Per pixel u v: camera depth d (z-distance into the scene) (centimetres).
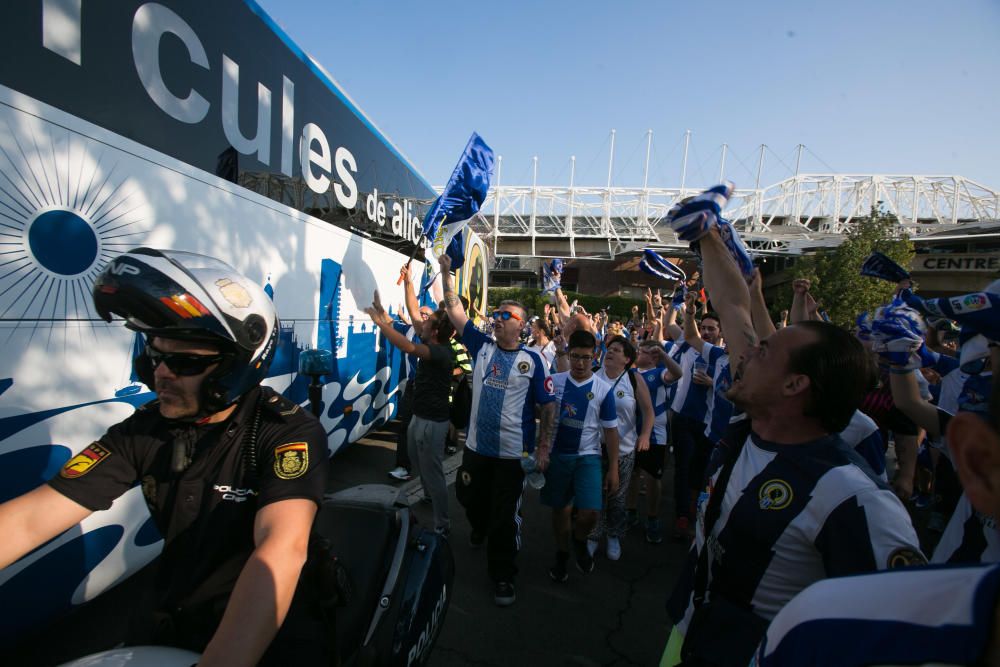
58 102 210
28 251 201
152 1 254
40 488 122
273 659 140
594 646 282
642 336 1034
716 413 400
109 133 232
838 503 117
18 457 202
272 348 128
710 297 165
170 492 127
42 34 203
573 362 345
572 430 340
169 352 113
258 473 126
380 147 554
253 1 335
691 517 430
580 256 6512
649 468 425
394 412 654
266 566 104
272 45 357
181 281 109
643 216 5950
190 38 279
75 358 221
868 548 110
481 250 1137
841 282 2884
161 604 128
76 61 217
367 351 544
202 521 125
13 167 194
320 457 126
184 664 113
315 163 418
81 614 270
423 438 388
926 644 53
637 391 413
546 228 6506
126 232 242
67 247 216
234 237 319
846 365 127
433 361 389
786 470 128
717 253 162
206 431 128
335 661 138
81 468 125
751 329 157
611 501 392
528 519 459
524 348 336
